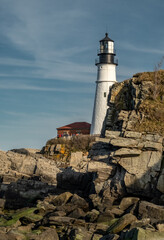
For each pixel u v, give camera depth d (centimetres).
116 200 3022
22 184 3966
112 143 3097
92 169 3172
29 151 6694
